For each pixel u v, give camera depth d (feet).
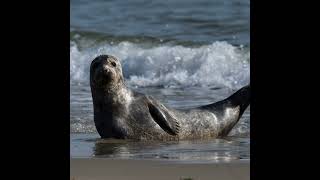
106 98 139.44
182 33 272.51
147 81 213.05
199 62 220.84
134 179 94.38
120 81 139.64
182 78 213.66
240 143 134.10
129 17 298.76
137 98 141.59
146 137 138.00
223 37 267.39
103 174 97.81
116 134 137.80
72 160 109.09
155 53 228.63
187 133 141.08
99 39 262.47
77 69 221.66
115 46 251.39
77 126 148.05
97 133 143.33
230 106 148.15
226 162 107.96
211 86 205.57
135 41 259.19
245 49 230.89
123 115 139.23
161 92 194.18
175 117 141.28
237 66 218.38
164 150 124.36
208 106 148.05
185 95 187.73
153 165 104.99
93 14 303.89
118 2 318.24
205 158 113.50
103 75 136.15
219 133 145.07
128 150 123.95
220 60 221.66
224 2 304.30
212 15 293.02
